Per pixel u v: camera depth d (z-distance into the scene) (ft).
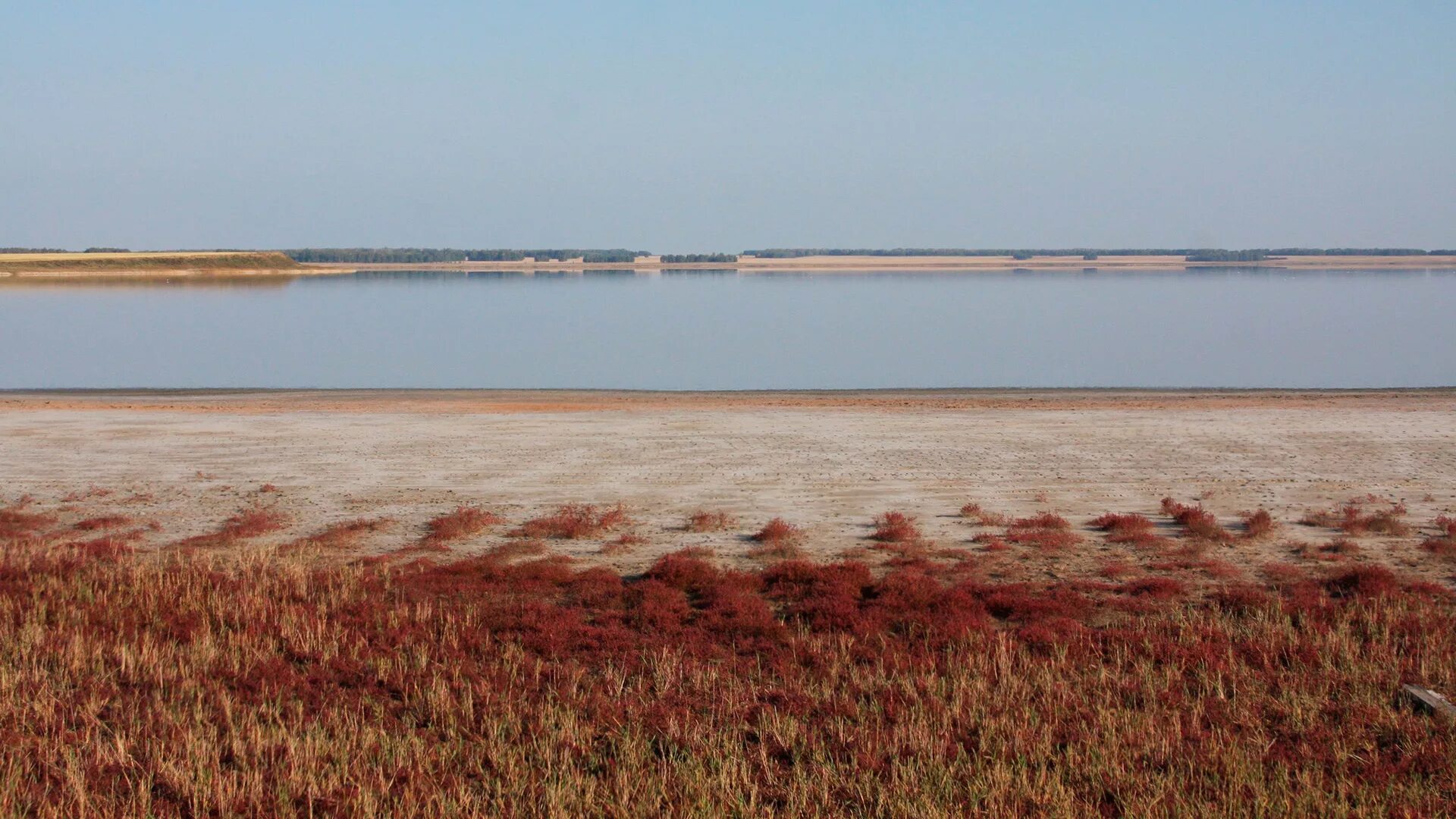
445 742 38.04
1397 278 627.05
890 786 34.32
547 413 122.11
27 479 84.79
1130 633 47.16
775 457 93.04
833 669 43.55
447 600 53.16
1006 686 41.57
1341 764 35.32
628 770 35.19
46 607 50.34
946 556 61.72
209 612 49.88
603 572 57.62
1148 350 220.64
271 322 303.07
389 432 106.73
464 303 403.13
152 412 122.93
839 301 417.28
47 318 304.50
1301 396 137.59
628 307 382.01
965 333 268.21
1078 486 81.15
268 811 33.01
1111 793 34.09
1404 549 62.34
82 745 36.47
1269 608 49.75
